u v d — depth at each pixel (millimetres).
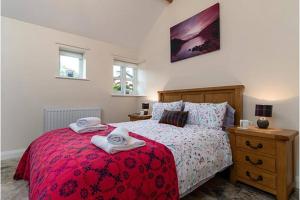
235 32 2508
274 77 2125
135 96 4332
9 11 2721
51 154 1300
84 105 3555
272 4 2145
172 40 3445
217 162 1849
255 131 1825
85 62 3566
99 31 3600
